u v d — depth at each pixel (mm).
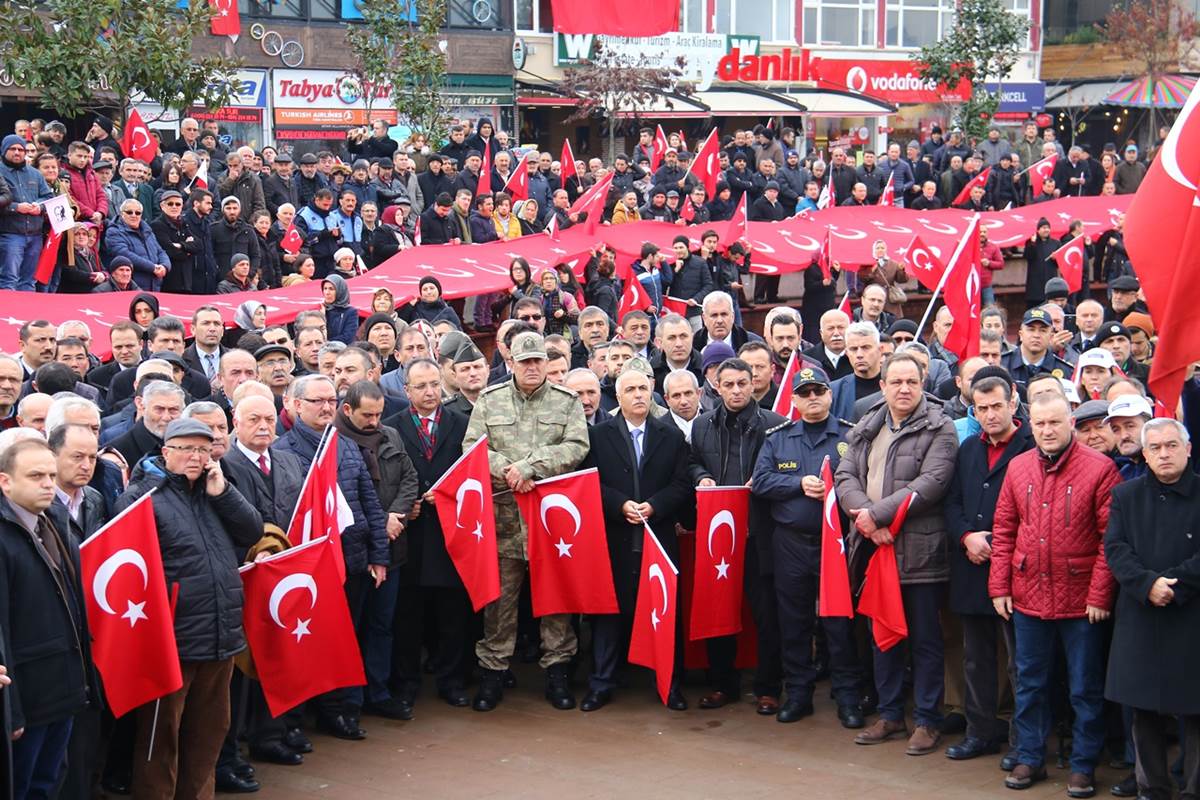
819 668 10148
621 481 9391
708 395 10672
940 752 8594
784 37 37688
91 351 12109
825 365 11648
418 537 9328
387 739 8836
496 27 31844
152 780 7422
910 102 39312
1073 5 43125
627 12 33750
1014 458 8211
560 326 15242
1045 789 7988
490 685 9438
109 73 16750
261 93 27953
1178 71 41281
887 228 20609
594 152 34188
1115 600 7742
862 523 8578
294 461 8562
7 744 6312
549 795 7875
